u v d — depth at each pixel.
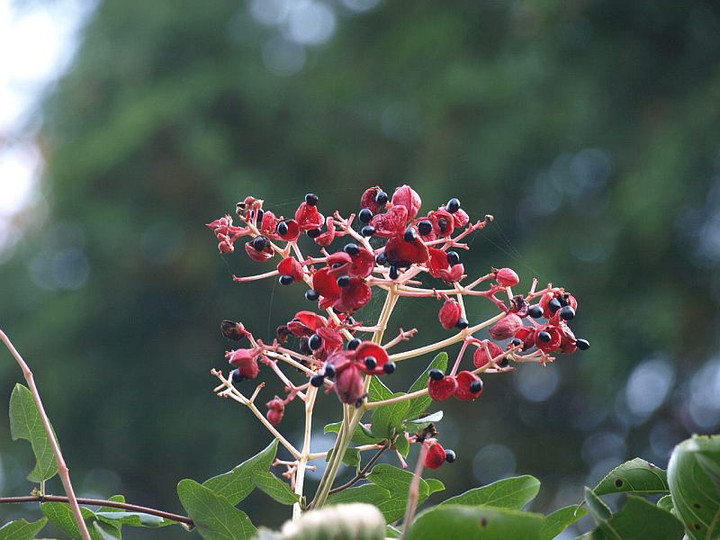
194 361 13.63
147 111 13.82
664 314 10.77
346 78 14.57
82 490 13.13
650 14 11.88
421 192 12.30
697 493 2.02
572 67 12.22
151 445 13.37
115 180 14.03
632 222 10.99
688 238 11.22
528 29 12.39
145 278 13.79
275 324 13.05
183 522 2.35
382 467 2.46
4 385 13.46
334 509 1.72
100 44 14.77
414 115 13.65
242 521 2.25
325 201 14.04
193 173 13.77
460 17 13.59
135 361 13.64
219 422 13.12
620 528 2.03
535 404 12.44
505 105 12.33
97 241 13.78
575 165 12.16
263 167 14.37
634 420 11.68
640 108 11.89
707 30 11.84
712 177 11.08
